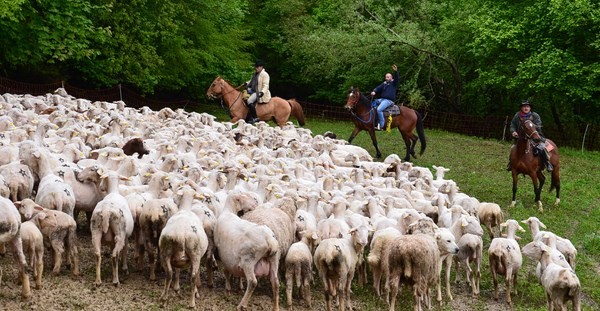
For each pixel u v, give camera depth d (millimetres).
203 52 33531
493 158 26875
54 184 11172
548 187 22344
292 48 41906
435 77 37438
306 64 41219
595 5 30531
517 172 19250
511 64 34500
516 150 19125
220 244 10461
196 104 37750
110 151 13758
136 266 11734
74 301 9906
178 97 39250
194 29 33719
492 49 33312
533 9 31984
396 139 30250
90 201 11961
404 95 38000
